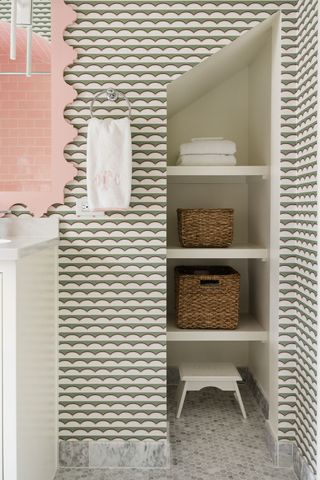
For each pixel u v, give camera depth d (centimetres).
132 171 219
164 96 218
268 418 248
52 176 217
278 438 220
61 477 212
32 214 218
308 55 200
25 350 168
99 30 216
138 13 216
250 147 294
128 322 220
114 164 205
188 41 217
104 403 220
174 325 264
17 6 205
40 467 190
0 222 217
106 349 220
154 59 217
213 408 279
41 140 233
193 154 250
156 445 219
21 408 163
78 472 216
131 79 217
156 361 221
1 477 158
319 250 185
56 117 216
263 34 232
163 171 219
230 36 218
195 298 255
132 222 219
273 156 231
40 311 190
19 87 232
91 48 216
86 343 220
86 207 218
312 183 195
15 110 232
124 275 220
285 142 218
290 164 218
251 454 229
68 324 220
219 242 254
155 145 219
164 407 220
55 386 218
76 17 215
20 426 162
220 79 285
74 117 217
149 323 220
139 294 220
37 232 218
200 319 255
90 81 216
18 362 159
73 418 221
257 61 271
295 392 219
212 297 255
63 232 219
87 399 220
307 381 201
